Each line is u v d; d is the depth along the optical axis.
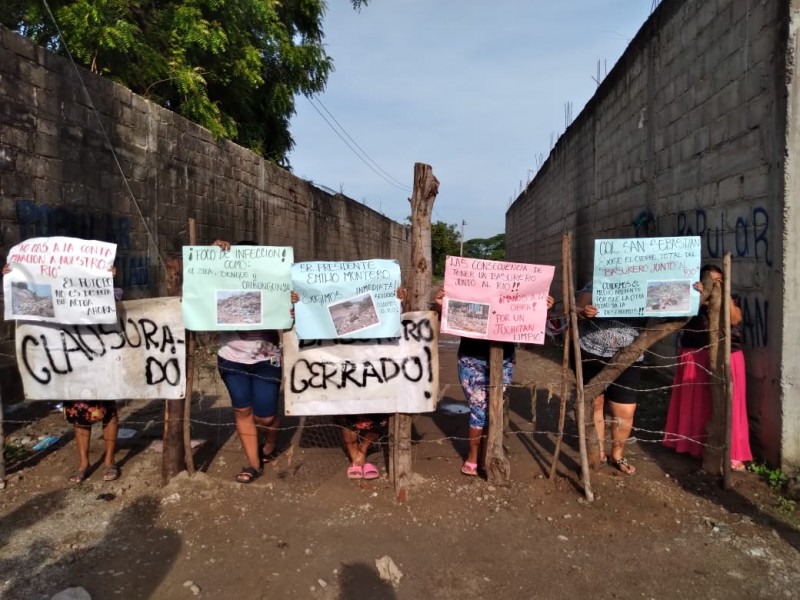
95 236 6.97
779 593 3.17
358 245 23.66
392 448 4.44
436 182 4.34
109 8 9.16
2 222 5.59
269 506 4.09
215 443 5.29
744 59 5.14
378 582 3.27
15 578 3.25
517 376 8.34
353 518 3.94
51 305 4.14
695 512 4.03
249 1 11.59
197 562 3.42
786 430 4.43
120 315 4.27
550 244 16.94
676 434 5.02
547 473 4.65
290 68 15.12
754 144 4.93
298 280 4.14
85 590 3.13
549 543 3.66
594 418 4.80
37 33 9.01
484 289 4.21
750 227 4.99
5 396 5.79
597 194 10.97
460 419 6.18
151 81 9.99
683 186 6.65
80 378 4.29
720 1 5.66
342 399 4.32
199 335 9.30
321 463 4.84
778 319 4.47
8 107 5.64
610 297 4.42
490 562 3.46
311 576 3.31
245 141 14.18
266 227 13.03
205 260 4.18
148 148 8.15
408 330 4.30
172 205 8.84
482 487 4.38
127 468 4.71
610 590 3.20
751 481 4.48
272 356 4.49
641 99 8.28
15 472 4.61
